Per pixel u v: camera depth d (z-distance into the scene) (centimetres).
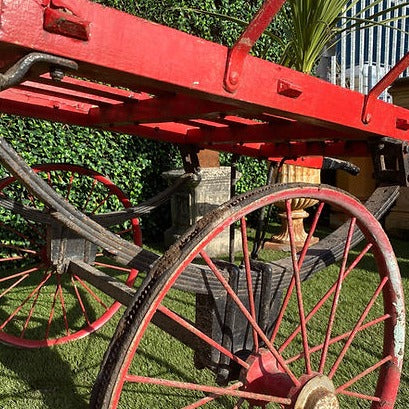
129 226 457
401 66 143
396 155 167
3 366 222
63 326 267
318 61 562
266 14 105
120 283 160
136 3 435
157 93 158
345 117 142
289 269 156
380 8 605
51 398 197
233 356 136
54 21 84
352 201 146
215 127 216
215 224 117
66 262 194
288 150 231
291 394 135
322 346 156
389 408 160
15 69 83
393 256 156
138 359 228
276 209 554
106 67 93
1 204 190
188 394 199
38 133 388
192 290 135
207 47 106
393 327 159
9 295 310
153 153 460
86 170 256
